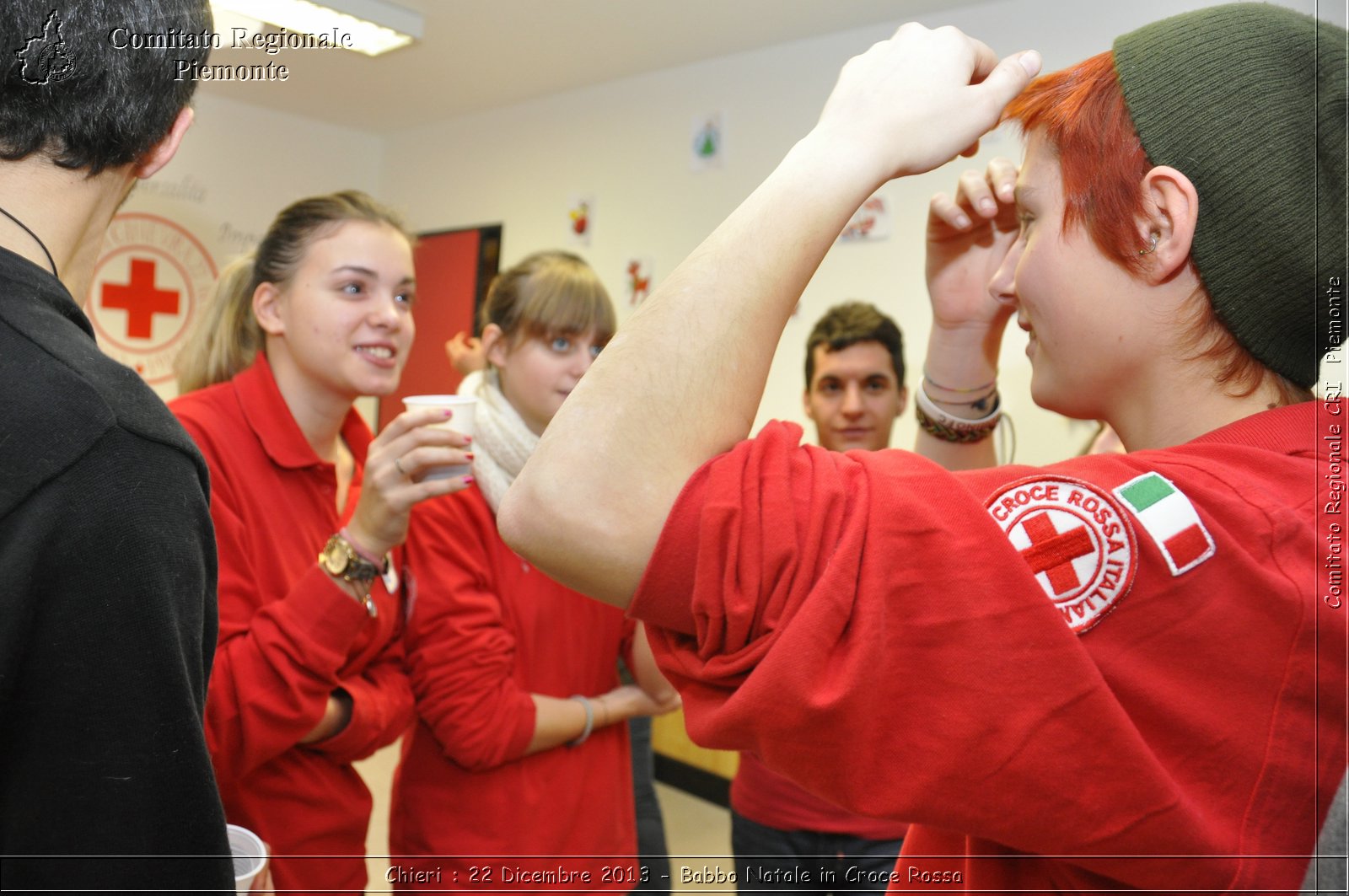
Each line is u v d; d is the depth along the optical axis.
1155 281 0.48
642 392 0.42
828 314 2.07
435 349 4.26
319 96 3.89
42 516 0.45
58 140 0.52
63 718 0.47
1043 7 2.49
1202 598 0.40
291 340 1.31
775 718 0.38
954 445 0.96
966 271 0.92
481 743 1.25
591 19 2.92
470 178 4.09
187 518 0.52
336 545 1.11
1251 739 0.39
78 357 0.49
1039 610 0.39
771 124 3.13
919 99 0.47
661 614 0.43
